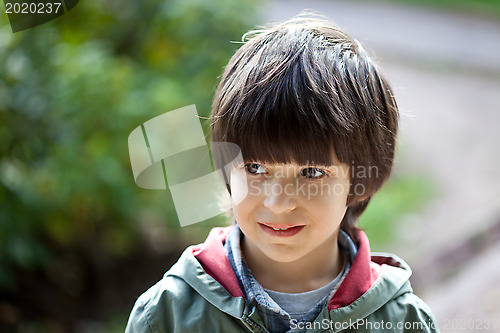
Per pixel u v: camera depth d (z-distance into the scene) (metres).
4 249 2.68
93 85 2.85
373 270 1.26
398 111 1.30
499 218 3.99
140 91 3.10
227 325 1.18
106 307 3.01
